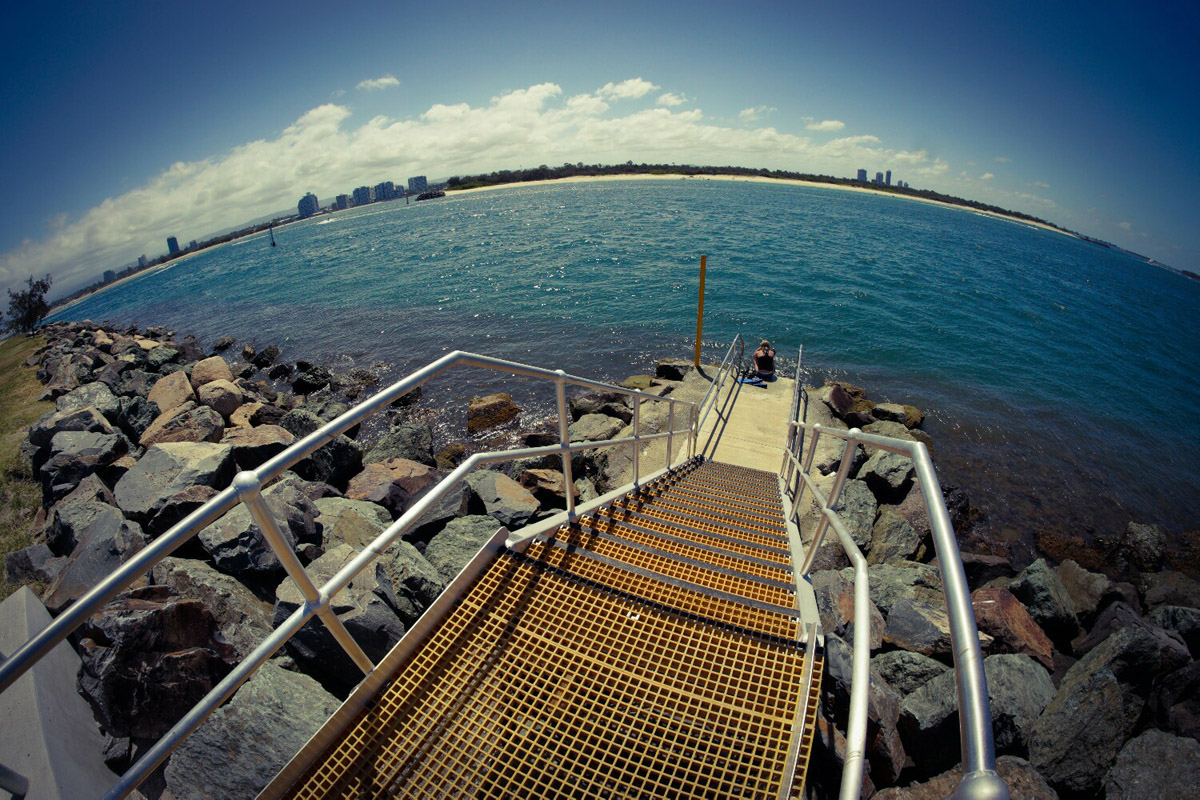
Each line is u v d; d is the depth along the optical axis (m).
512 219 65.31
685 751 2.11
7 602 4.38
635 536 3.79
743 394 12.28
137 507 6.45
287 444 9.78
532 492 9.15
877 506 9.52
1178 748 4.59
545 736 2.16
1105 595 7.94
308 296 31.73
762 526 4.91
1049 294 34.34
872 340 20.64
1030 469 12.61
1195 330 32.50
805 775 2.03
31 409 14.73
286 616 4.28
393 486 9.00
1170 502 11.86
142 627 3.94
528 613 2.70
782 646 2.60
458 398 15.30
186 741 3.35
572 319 22.45
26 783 1.43
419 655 2.45
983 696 1.03
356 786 2.00
